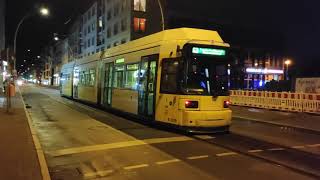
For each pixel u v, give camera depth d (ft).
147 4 204.33
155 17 205.98
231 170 29.81
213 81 48.98
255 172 29.30
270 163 32.50
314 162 33.32
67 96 127.75
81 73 104.37
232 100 108.68
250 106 101.04
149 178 27.43
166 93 50.72
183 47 48.21
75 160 33.45
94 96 87.86
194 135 47.19
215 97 48.47
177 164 31.76
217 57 49.49
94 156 35.01
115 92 71.72
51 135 47.09
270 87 156.76
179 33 50.75
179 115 47.70
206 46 48.88
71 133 48.73
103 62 81.61
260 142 43.83
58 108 88.69
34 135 43.60
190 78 47.85
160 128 53.42
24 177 25.52
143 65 58.54
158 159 33.63
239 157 34.78
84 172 29.40
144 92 57.41
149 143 41.42
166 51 51.75
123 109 66.80
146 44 58.65
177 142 42.22
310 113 82.89
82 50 324.19
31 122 56.70
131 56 64.13
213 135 47.93
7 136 42.80
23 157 31.86
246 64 241.55
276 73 255.09
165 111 50.72
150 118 54.95
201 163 32.14
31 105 98.02
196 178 27.40
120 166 31.14
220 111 48.60
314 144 43.50
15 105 89.40
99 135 47.06
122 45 70.79
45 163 29.73
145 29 204.74
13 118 61.31
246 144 42.01
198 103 47.52
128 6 204.23
